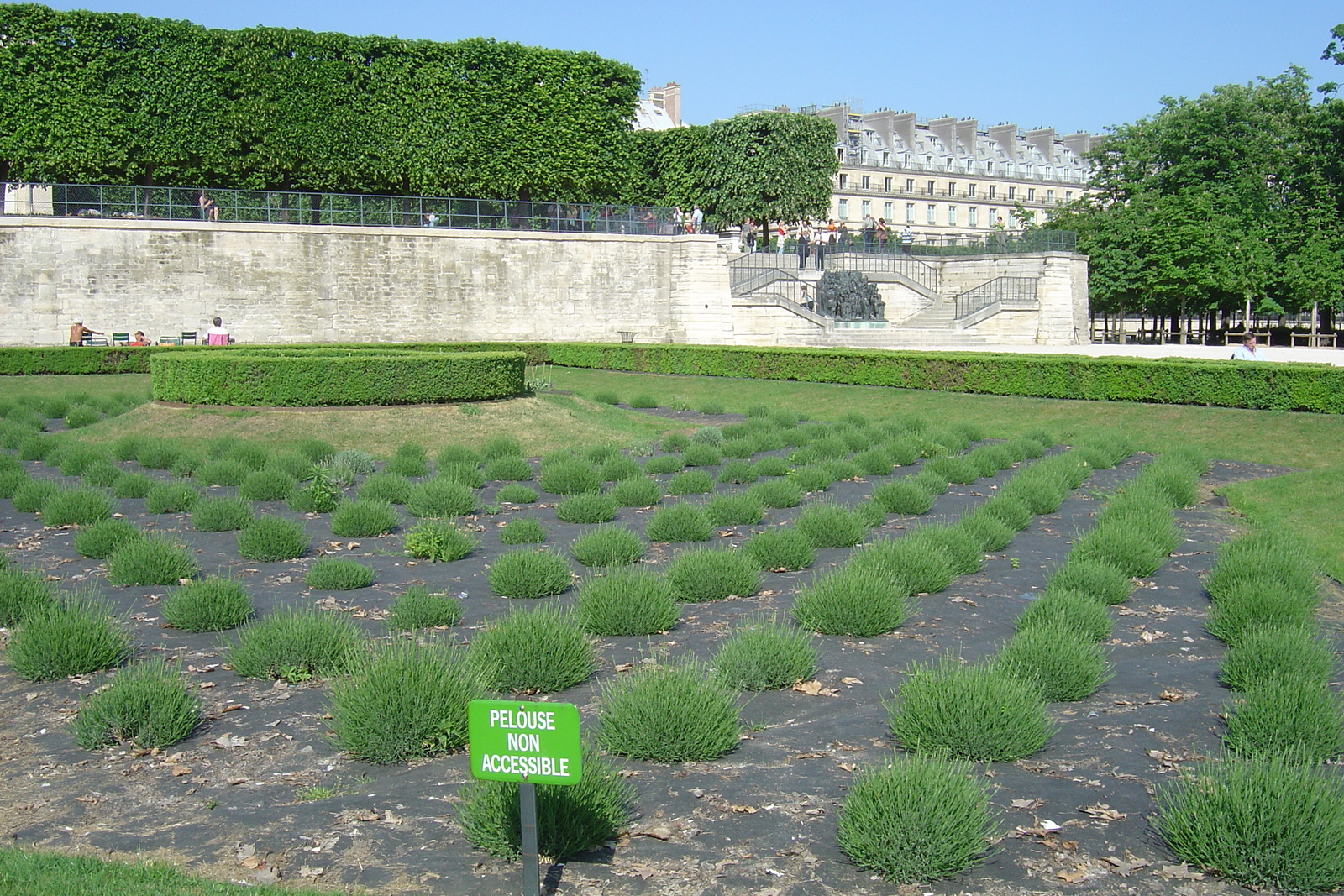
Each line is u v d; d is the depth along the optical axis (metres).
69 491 15.70
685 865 5.89
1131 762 7.23
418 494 16.41
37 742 7.79
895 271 52.31
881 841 5.75
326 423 23.00
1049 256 49.09
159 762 7.41
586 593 10.61
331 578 11.98
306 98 41.31
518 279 45.16
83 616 9.49
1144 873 5.77
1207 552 14.01
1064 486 18.09
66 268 37.25
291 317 41.06
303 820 6.46
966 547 12.92
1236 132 57.69
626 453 22.45
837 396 31.14
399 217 42.84
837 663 9.46
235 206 39.91
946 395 29.66
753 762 7.27
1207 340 58.84
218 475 18.66
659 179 62.00
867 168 101.62
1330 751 7.16
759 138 59.47
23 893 5.27
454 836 6.25
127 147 38.88
